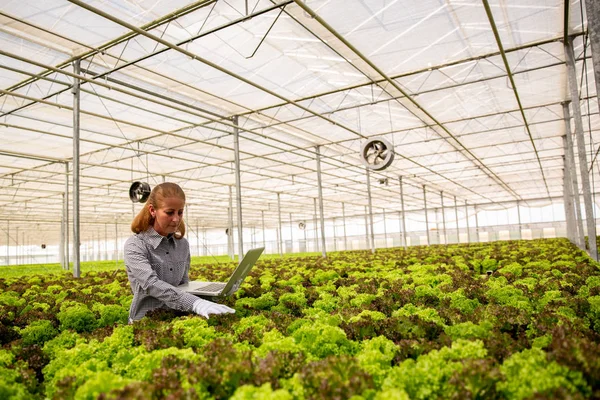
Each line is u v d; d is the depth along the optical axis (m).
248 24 11.92
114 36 12.27
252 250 5.10
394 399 2.24
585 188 14.37
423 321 4.09
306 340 3.76
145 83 16.09
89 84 16.06
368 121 22.02
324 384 2.51
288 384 2.70
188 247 5.83
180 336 3.88
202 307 4.50
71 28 11.78
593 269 9.29
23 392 3.05
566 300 5.05
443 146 28.73
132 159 27.66
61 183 33.28
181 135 21.39
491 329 3.84
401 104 19.31
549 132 26.17
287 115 20.52
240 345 3.64
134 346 4.10
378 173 38.38
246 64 14.37
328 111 19.81
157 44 12.95
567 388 2.42
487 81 17.25
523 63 15.48
